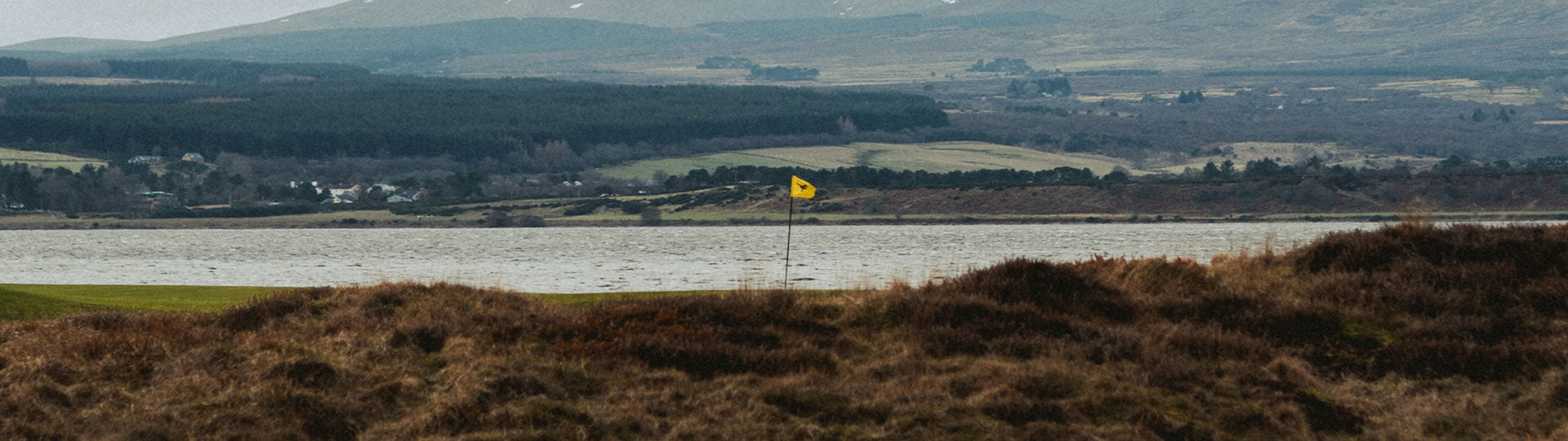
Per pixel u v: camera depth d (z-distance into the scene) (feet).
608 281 334.65
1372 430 88.48
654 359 102.06
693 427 90.43
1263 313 107.55
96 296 173.68
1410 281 110.73
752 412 92.43
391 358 103.91
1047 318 110.11
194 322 123.34
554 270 405.18
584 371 99.40
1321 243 123.54
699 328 108.06
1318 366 99.50
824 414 92.48
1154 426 89.04
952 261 450.30
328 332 115.44
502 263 468.75
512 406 92.94
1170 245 566.36
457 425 91.20
